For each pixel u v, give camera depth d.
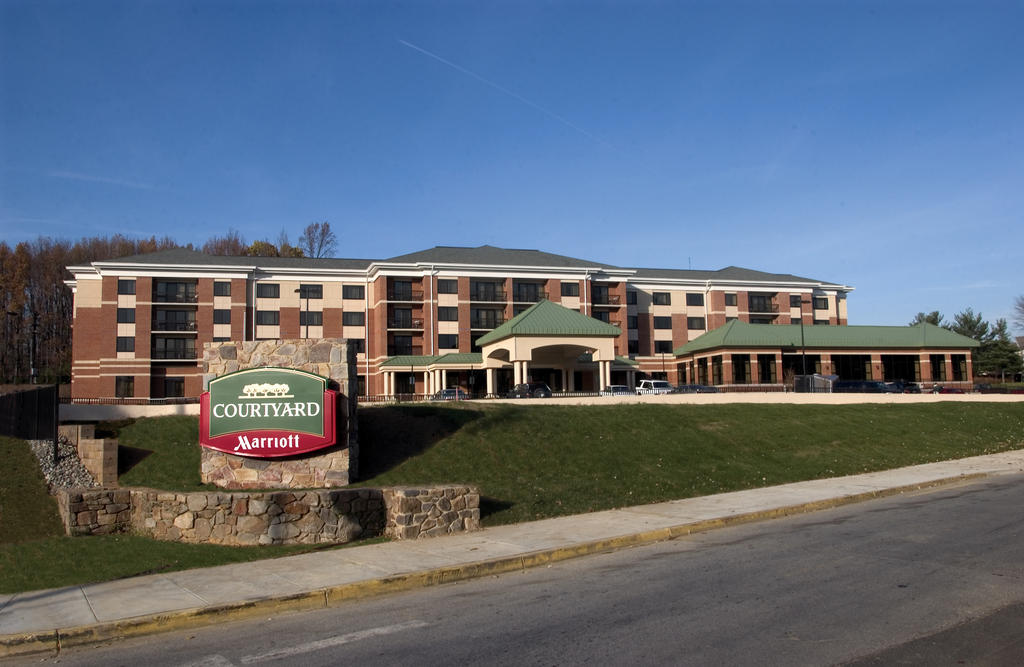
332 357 16.20
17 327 85.69
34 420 18.58
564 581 9.88
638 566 10.63
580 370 69.56
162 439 18.92
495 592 9.43
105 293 63.56
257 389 15.60
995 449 26.80
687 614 7.86
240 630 8.12
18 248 86.56
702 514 14.60
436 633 7.62
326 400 15.53
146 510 13.20
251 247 100.00
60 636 7.69
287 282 68.44
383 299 68.19
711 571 10.00
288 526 12.68
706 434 23.95
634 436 22.48
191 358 65.81
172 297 65.69
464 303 69.69
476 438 19.67
